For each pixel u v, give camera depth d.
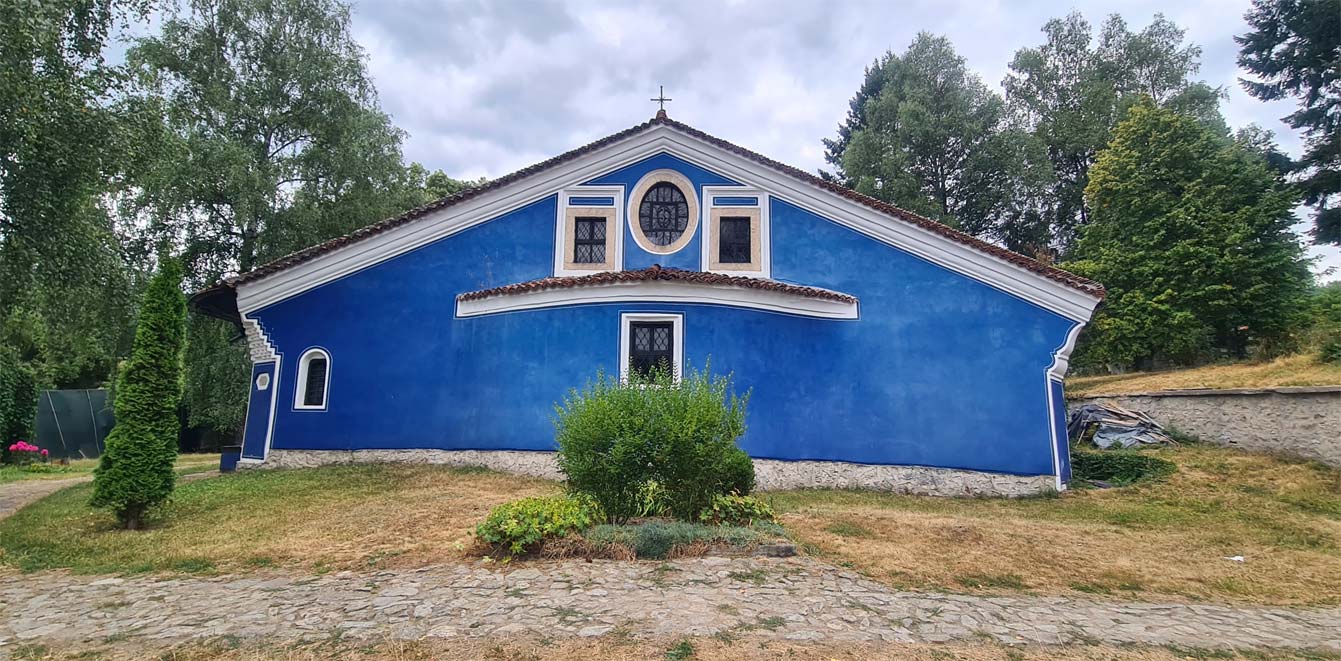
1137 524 11.62
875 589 7.05
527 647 5.21
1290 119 28.08
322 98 25.27
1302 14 26.56
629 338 14.12
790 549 8.11
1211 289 23.36
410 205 27.69
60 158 13.08
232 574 7.52
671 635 5.46
